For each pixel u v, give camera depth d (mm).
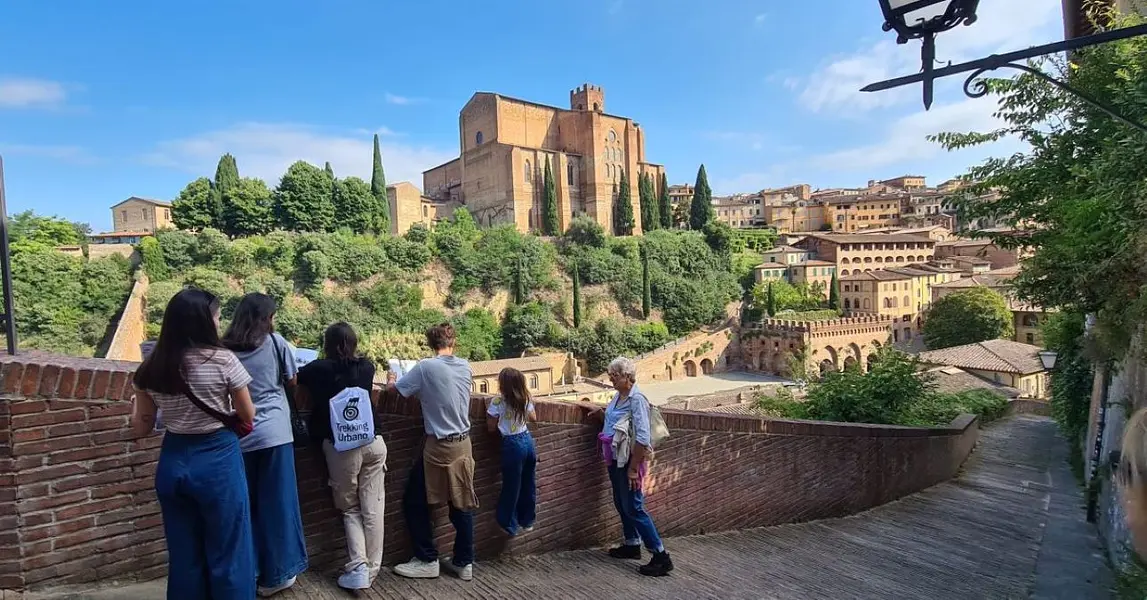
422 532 4988
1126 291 7441
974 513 10414
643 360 63875
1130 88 6758
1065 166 8984
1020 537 8812
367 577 4508
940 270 78250
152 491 3934
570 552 6445
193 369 3217
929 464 13016
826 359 64250
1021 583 6574
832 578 6355
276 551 4047
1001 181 9859
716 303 77188
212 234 56094
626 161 91750
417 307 64062
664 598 5215
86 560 3686
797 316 72188
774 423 8844
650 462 7012
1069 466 15008
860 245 88500
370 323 60062
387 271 64562
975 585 6469
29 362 3488
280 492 4047
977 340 55188
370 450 4492
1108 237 7742
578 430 6566
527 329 64812
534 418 5754
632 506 5887
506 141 87625
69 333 47656
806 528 8914
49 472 3549
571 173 88750
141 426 3338
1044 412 25828
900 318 75438
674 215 102062
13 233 53594
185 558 3322
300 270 60062
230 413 3408
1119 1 8922
